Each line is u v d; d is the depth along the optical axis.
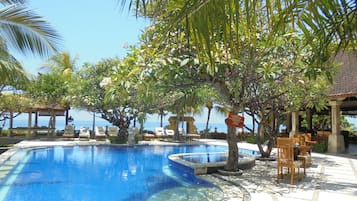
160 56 6.09
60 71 25.97
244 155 12.89
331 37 2.56
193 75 7.56
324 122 26.14
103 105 18.92
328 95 14.79
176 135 23.28
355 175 9.06
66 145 17.48
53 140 20.81
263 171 9.84
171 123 27.47
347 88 14.40
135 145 18.69
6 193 7.46
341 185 7.68
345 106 20.25
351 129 28.72
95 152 16.23
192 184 8.51
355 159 12.88
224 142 21.72
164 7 1.98
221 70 7.14
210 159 12.26
